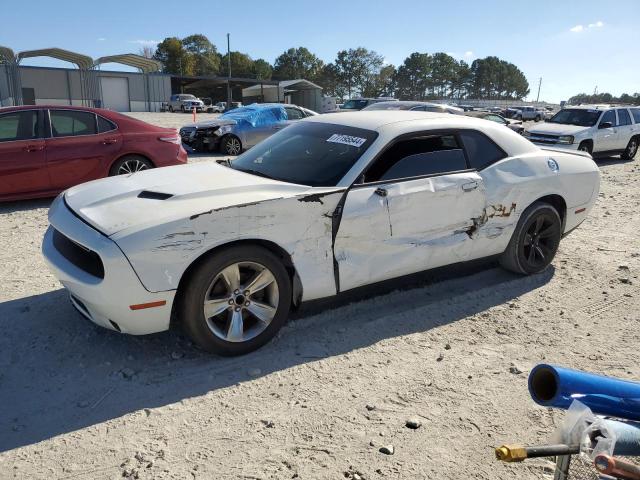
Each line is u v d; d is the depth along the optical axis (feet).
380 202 12.60
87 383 10.52
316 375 10.97
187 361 11.38
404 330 13.07
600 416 4.99
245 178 12.82
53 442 8.82
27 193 24.91
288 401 10.07
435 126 14.19
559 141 46.93
